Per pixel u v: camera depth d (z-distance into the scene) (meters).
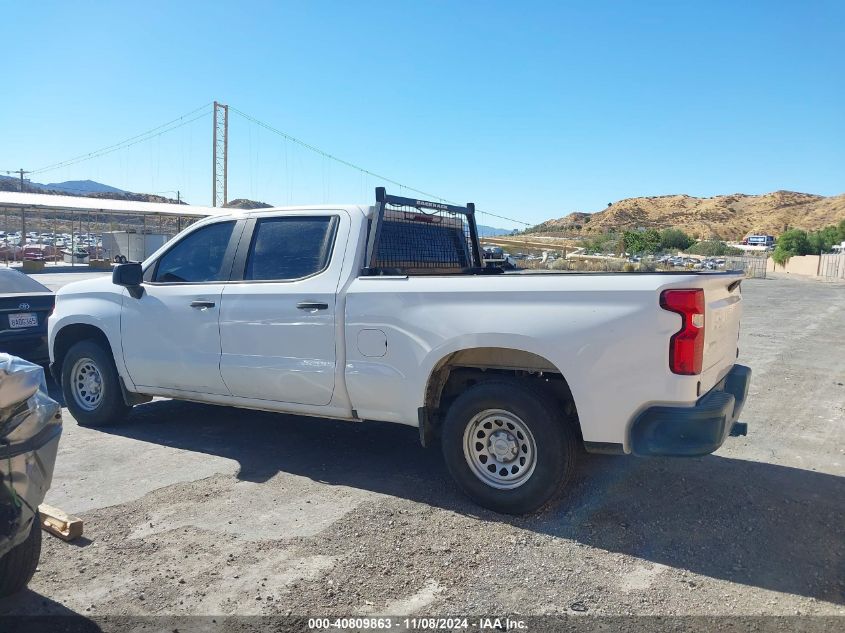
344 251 5.09
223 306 5.45
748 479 5.09
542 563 3.77
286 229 5.42
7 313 7.69
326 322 4.95
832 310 19.94
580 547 3.96
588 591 3.48
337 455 5.62
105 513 4.43
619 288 4.00
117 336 6.09
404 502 4.62
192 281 5.80
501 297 4.32
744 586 3.54
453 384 4.88
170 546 3.97
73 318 6.36
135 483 4.96
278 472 5.21
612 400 4.02
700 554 3.88
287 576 3.62
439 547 3.95
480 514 4.42
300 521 4.31
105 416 6.33
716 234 186.12
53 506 4.52
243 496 4.72
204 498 4.68
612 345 4.00
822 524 4.30
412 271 5.70
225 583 3.56
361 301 4.83
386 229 5.43
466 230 6.66
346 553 3.88
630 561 3.79
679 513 4.44
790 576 3.64
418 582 3.56
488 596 3.43
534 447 4.28
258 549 3.93
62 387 6.57
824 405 7.57
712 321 4.14
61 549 3.95
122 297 6.09
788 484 5.00
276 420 6.71
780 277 49.22
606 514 4.41
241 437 6.13
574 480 5.00
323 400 5.06
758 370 9.73
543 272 4.66
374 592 3.46
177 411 7.07
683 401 3.90
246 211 5.70
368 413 4.91
